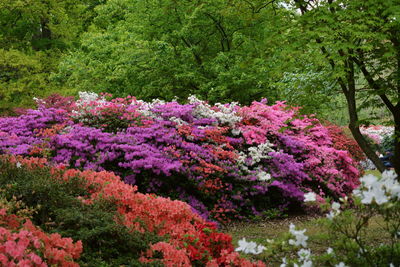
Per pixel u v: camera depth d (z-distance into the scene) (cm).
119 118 860
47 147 792
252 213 809
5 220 367
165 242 420
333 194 944
